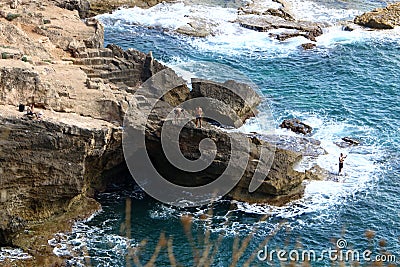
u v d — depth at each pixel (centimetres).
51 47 6047
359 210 4875
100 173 5003
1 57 5206
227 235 4534
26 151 4491
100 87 5362
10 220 4353
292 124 6019
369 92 6831
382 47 7962
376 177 5306
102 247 4422
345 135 5969
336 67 7388
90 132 4600
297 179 5000
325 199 4994
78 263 4262
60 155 4566
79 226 4638
